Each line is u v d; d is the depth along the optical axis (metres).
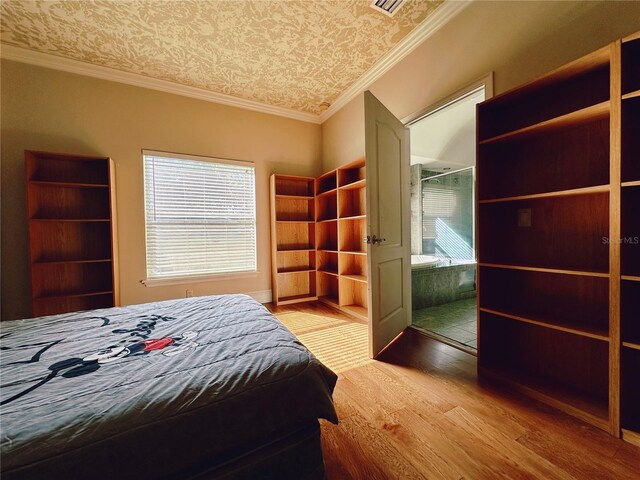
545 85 1.52
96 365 0.94
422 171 4.89
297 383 0.92
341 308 3.37
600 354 1.45
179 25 2.25
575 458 1.11
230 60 2.74
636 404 1.26
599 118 1.38
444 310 3.33
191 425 0.73
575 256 1.52
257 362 0.96
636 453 1.13
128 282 3.00
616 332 1.20
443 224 4.98
